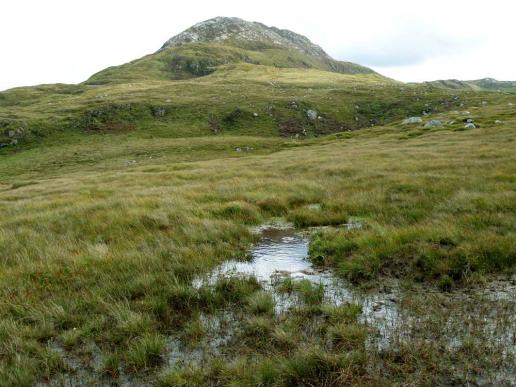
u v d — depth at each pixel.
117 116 119.94
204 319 7.79
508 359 5.89
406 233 10.72
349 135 77.69
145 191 22.20
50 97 171.75
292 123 120.75
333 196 18.03
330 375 5.79
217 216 15.34
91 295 8.67
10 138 104.31
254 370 5.97
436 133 54.47
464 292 8.08
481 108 93.06
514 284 8.16
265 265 10.55
